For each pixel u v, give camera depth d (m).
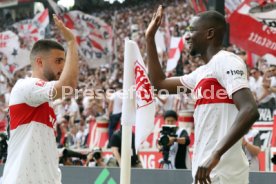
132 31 25.61
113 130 13.70
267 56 14.79
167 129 9.84
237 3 16.88
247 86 5.67
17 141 6.36
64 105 17.36
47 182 6.37
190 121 11.12
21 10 28.70
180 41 15.55
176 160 9.82
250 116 5.53
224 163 5.84
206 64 6.12
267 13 13.00
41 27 21.69
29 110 6.34
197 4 12.85
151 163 11.37
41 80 6.30
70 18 24.16
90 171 9.06
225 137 5.52
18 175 6.25
